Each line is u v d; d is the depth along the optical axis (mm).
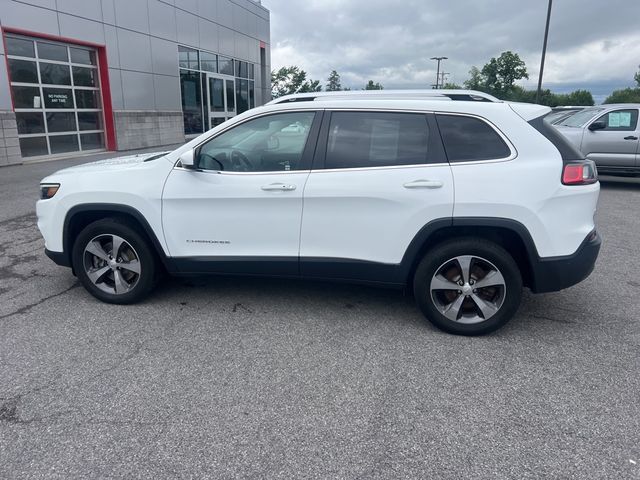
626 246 6621
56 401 3004
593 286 5066
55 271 5305
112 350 3631
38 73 12953
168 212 4141
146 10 16469
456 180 3695
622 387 3215
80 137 14594
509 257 3719
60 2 13156
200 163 4121
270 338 3846
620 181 13062
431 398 3078
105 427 2771
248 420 2848
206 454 2572
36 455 2549
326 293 4746
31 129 12930
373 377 3311
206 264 4199
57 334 3871
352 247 3932
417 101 3879
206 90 20781
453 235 3875
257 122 4070
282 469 2473
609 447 2643
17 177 10781
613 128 11047
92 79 14836
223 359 3521
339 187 3838
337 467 2490
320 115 3990
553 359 3566
